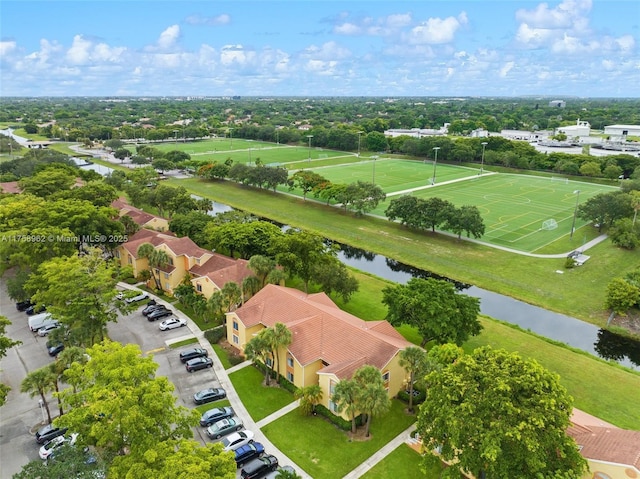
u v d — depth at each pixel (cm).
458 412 3431
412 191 15000
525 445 3191
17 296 6750
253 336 5409
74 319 5484
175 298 7312
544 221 11844
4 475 3972
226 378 5381
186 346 6009
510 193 14912
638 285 7325
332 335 5253
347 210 13038
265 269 6831
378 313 7031
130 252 7900
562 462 3294
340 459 4206
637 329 6800
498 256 9506
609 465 3366
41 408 4884
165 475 2956
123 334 6256
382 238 10712
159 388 3628
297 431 4553
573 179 17212
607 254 9581
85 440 3525
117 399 3416
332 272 6881
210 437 4438
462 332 5638
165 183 16200
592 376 5603
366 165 19988
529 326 6962
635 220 10475
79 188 10162
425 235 10894
